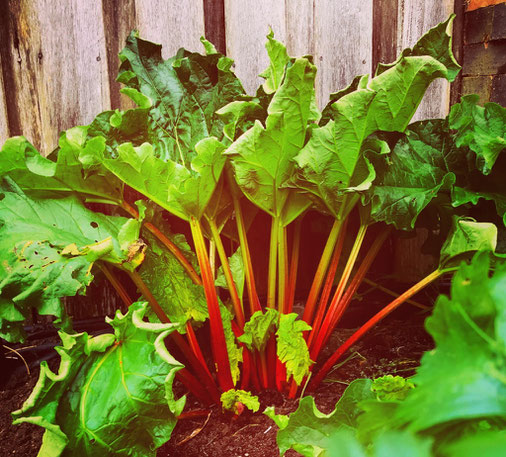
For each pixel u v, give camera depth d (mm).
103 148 935
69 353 826
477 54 1377
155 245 1059
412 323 1374
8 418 1051
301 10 1354
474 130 993
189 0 1304
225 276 1037
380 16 1389
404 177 968
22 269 861
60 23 1261
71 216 993
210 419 984
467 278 393
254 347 1011
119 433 803
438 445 417
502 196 980
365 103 908
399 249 1459
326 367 1034
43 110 1282
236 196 1025
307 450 744
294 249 1089
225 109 985
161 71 1095
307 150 930
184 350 997
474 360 333
